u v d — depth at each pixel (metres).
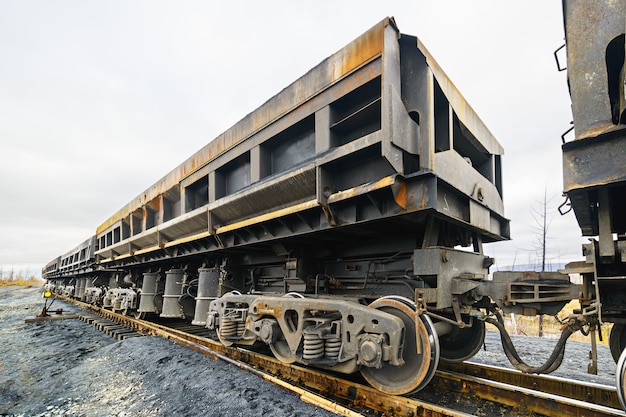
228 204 5.32
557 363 2.99
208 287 6.61
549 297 2.96
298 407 3.43
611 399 3.52
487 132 5.08
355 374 4.42
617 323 2.89
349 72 3.54
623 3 2.23
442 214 3.39
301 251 5.20
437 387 4.20
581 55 2.39
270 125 4.66
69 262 21.06
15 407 4.32
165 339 6.99
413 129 3.29
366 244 4.72
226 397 3.81
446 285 3.52
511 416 3.39
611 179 2.16
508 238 5.43
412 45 3.46
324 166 3.73
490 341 8.84
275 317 4.27
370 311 3.36
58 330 10.24
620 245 2.30
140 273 11.92
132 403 4.07
